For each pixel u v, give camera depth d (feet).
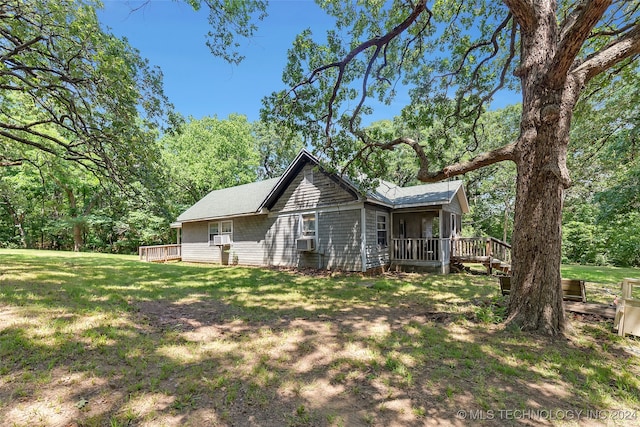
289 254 41.39
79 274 26.76
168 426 7.24
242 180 90.58
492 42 25.35
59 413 7.52
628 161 41.96
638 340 13.44
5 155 38.68
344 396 8.83
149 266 38.40
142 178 28.86
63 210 81.20
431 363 11.08
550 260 14.62
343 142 28.22
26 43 22.27
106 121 26.08
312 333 14.24
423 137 60.70
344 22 25.76
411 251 39.27
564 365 10.98
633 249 53.26
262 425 7.43
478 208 77.41
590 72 14.43
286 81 24.71
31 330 12.34
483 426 7.51
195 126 84.84
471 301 20.62
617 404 8.55
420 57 29.04
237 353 11.71
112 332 12.88
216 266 44.60
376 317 17.08
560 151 14.25
